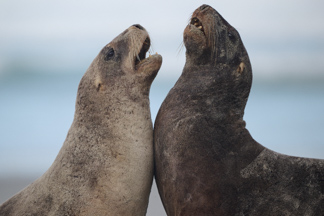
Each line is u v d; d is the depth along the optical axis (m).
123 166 20.00
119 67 21.31
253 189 18.61
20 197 20.84
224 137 19.70
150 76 21.23
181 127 19.84
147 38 22.39
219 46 21.31
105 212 19.67
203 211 18.62
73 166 20.17
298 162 19.25
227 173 18.80
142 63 21.23
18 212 20.20
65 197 19.78
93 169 19.92
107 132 20.41
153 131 21.44
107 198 19.69
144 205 20.80
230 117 20.41
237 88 21.06
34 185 20.83
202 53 21.30
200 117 20.02
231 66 21.25
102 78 21.19
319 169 19.03
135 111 20.89
